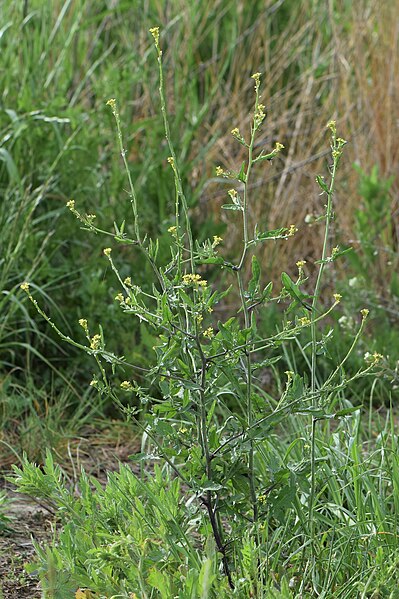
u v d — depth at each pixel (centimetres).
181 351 322
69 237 593
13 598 343
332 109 768
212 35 826
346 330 588
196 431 340
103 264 586
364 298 610
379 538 350
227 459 324
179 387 321
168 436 324
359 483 373
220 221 725
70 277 582
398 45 740
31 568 317
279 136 761
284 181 741
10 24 645
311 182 728
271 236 319
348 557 342
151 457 324
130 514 340
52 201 599
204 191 728
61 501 334
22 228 566
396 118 733
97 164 621
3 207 570
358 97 745
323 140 763
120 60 756
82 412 521
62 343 561
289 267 703
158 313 319
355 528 347
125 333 560
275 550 348
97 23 791
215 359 319
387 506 388
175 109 746
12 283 565
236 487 330
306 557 341
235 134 321
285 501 326
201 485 316
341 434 411
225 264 320
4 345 519
